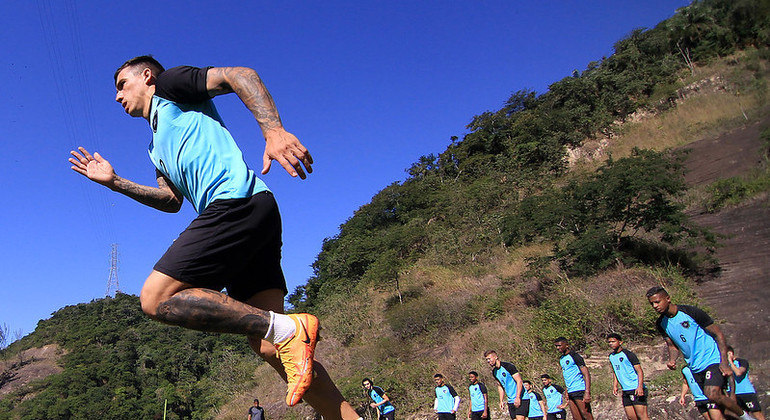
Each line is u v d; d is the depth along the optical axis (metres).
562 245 21.27
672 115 34.34
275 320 1.59
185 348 51.84
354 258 37.38
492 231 27.39
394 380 16.19
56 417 41.34
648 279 13.89
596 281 14.81
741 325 10.23
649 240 16.12
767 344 9.09
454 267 26.27
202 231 1.61
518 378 9.76
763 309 10.52
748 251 14.05
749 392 5.92
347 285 34.69
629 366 8.38
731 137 25.22
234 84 1.73
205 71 1.78
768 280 11.74
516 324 16.14
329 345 25.19
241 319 1.56
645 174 15.24
